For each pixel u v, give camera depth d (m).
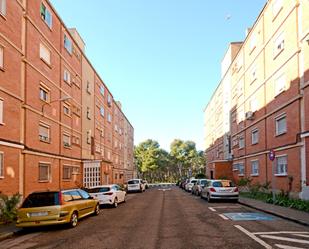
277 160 23.62
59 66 25.05
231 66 39.72
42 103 21.41
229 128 41.12
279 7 23.09
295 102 20.25
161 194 34.19
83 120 32.06
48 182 22.05
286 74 21.80
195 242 9.05
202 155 101.62
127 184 40.03
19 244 9.74
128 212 17.23
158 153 92.56
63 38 26.08
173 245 8.73
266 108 26.08
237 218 13.80
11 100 16.92
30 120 19.48
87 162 31.20
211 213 15.74
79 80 30.86
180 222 12.96
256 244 8.59
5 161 16.16
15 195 15.17
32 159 19.58
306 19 18.78
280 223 12.31
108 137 45.88
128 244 9.05
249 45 31.22
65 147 26.11
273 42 24.39
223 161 40.44
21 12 18.38
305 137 18.84
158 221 13.42
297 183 19.88
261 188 26.00
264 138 26.55
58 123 24.53
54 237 10.64
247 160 32.06
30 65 19.59
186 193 35.78
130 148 73.12
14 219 14.13
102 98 41.72
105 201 19.73
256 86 28.83
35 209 11.84
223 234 10.12
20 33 18.17
